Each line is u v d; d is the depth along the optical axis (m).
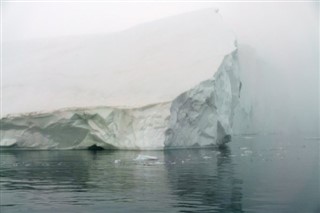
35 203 14.64
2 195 15.98
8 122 36.41
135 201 14.62
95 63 44.47
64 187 17.53
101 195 15.75
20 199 15.28
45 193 16.28
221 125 37.59
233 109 43.97
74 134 36.41
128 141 33.78
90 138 36.28
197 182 18.20
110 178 19.75
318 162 25.67
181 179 19.09
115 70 41.62
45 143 37.03
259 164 24.66
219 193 15.70
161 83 36.72
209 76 36.03
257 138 51.22
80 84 40.19
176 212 13.09
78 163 26.20
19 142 36.78
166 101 32.88
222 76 38.84
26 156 31.27
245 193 15.60
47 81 42.28
